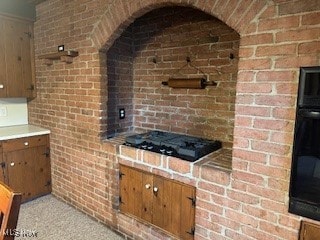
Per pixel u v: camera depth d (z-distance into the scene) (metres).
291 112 1.22
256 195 1.39
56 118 2.72
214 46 2.07
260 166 1.35
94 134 2.31
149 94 2.59
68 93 2.51
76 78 2.40
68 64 2.46
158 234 1.92
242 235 1.48
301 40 1.16
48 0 2.58
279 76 1.24
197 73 2.20
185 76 2.28
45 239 2.08
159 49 2.44
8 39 2.67
